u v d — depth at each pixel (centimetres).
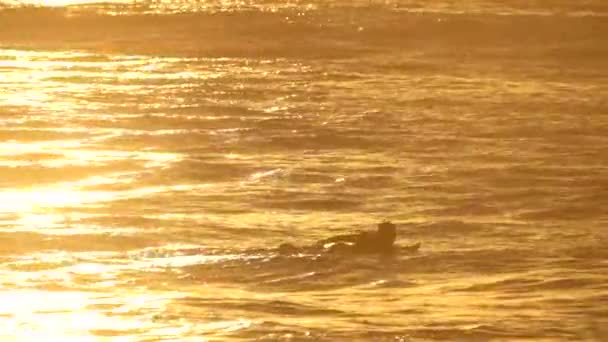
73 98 10650
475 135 9269
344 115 10019
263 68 12644
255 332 4416
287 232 6450
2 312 4691
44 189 7431
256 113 10094
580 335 4441
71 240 6103
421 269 5619
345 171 8050
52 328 4469
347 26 14388
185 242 6144
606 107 10456
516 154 8588
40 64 12675
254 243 6150
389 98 10850
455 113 10150
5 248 5934
